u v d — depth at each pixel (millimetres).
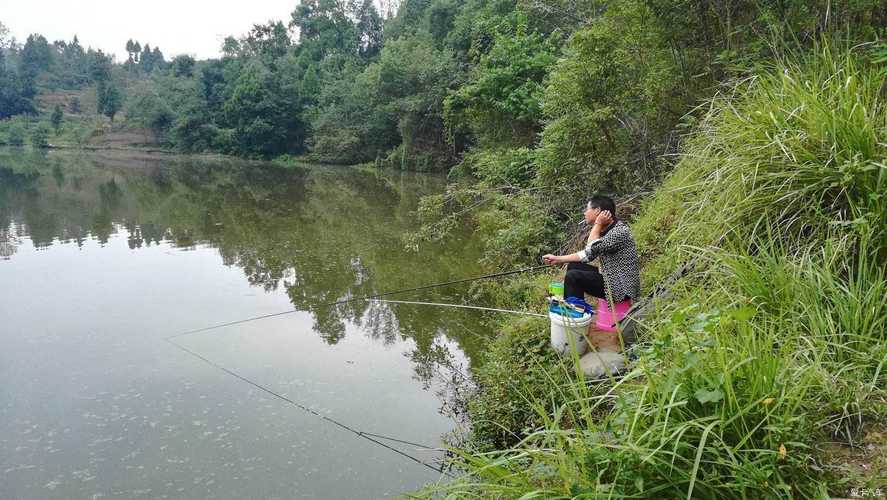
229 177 31469
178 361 6328
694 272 3918
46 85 85312
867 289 3055
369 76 38906
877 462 2234
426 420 4977
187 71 69750
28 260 11148
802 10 5469
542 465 2480
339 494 4023
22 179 27688
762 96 4207
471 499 2693
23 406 5344
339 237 13484
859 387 2559
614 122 8656
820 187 3512
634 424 2197
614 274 4227
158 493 4082
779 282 3154
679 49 6984
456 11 36469
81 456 4551
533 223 8836
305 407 5270
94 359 6402
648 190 7602
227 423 5023
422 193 22750
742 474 2084
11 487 4176
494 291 7828
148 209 18281
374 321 7562
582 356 4332
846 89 3613
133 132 64750
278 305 8352
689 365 2326
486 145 17578
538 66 14766
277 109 50500
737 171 3863
